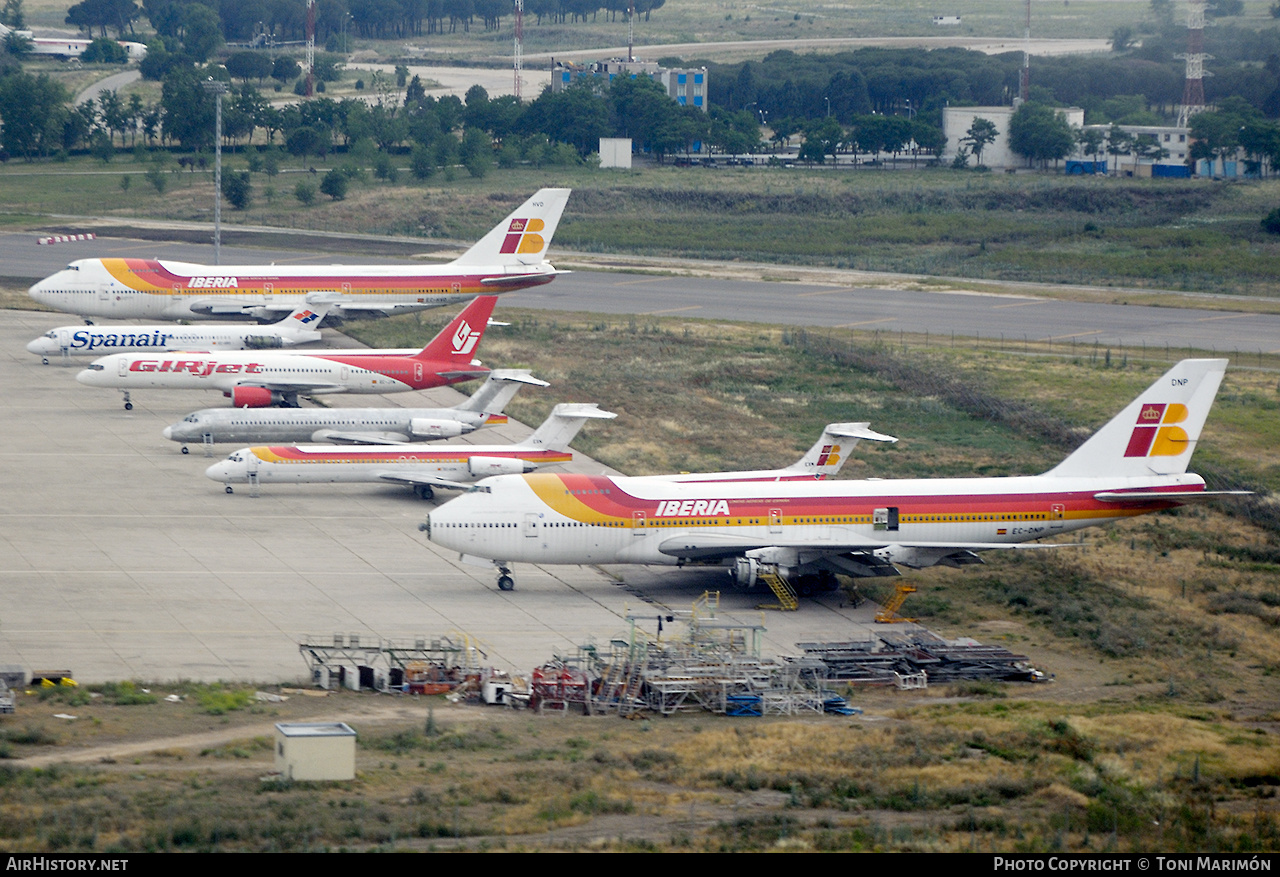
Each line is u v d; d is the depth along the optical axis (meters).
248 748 179.88
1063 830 160.25
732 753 187.00
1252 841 159.75
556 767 178.25
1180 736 199.62
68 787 160.75
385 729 193.12
